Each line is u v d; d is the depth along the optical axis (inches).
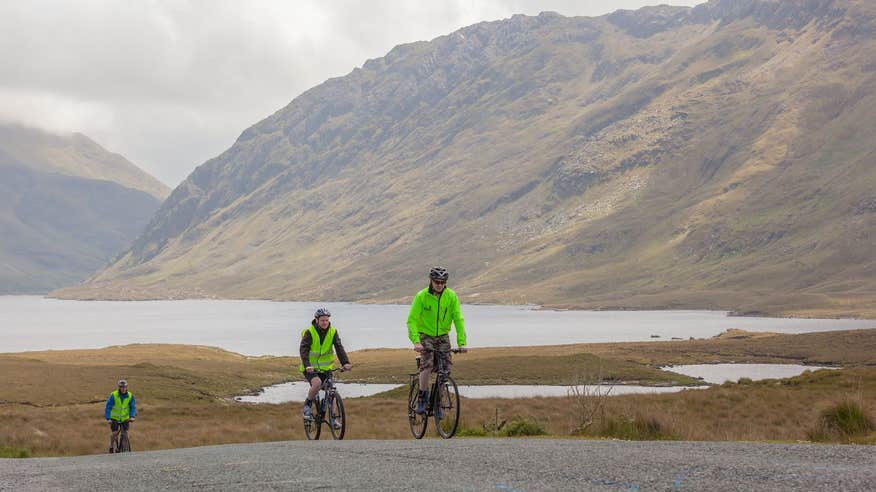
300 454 497.0
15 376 4153.5
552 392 4092.0
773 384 2201.0
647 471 330.3
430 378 564.7
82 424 2091.5
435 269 542.6
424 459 416.5
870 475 302.8
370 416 2054.6
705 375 5073.8
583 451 418.0
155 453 679.7
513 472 348.8
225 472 416.8
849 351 6151.6
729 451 399.9
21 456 1326.3
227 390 4534.9
